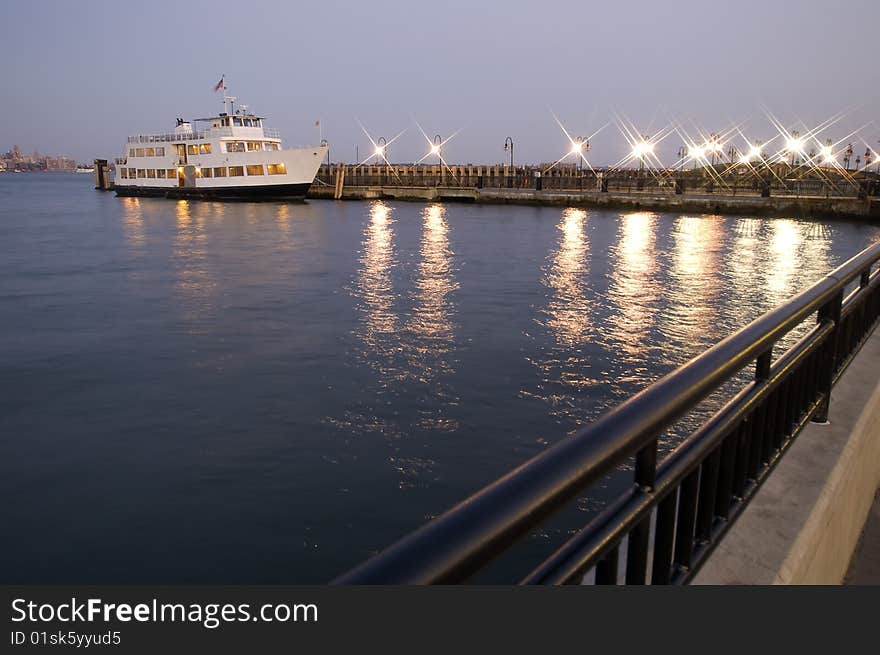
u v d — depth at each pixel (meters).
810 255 37.81
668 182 80.31
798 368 2.86
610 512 1.31
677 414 1.35
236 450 11.63
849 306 3.70
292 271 32.72
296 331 20.50
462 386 15.02
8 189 160.50
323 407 13.70
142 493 10.16
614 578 1.36
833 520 2.72
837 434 3.17
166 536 9.03
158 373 16.14
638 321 21.69
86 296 26.50
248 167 77.44
